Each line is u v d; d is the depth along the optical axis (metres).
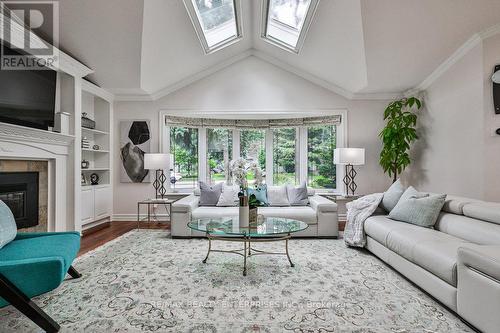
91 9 2.89
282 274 2.37
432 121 4.05
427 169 4.17
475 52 3.23
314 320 1.66
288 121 5.15
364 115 4.73
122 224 4.43
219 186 4.25
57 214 3.29
